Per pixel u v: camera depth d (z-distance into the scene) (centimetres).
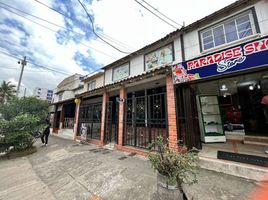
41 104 908
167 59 779
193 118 472
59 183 379
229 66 351
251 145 520
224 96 790
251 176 312
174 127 447
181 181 238
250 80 594
